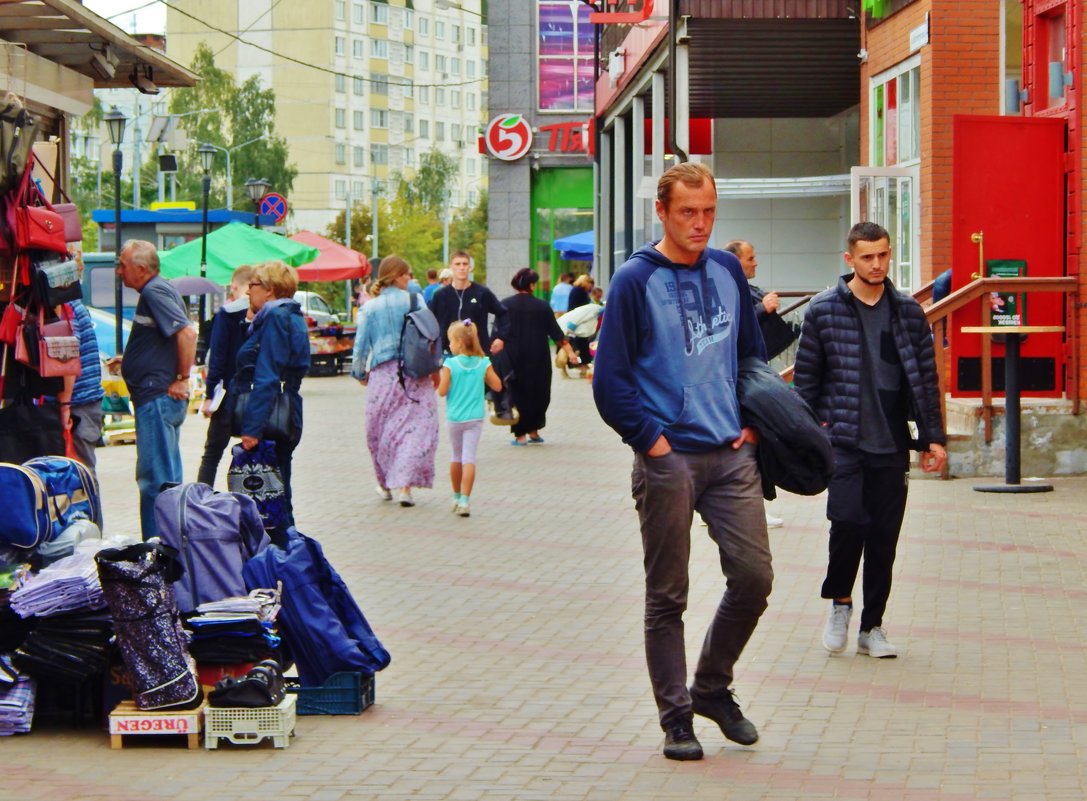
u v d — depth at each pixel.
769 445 8.34
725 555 8.35
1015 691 9.75
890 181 26.02
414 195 174.38
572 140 67.44
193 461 23.03
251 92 138.25
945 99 23.69
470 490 17.80
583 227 68.69
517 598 13.01
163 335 13.78
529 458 23.66
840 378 10.51
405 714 9.48
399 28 187.00
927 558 14.14
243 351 14.11
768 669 10.41
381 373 18.48
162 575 8.99
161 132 52.03
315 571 9.72
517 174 67.75
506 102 68.19
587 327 43.09
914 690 9.82
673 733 8.44
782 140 40.12
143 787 8.09
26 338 12.12
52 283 12.30
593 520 17.34
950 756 8.41
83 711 9.33
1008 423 18.34
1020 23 23.91
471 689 10.06
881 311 10.58
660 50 33.59
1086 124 19.36
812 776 8.09
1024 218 19.78
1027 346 19.72
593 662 10.77
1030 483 18.70
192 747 8.82
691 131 40.19
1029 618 11.79
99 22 14.66
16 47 14.08
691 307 8.30
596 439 26.66
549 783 8.06
